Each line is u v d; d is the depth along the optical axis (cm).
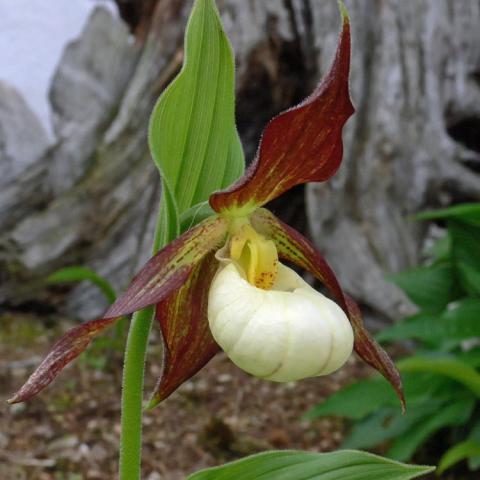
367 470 33
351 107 31
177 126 33
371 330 85
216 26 33
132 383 34
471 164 87
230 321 32
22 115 96
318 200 87
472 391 55
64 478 56
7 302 90
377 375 58
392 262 86
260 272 35
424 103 86
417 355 56
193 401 71
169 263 33
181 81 32
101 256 89
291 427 67
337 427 67
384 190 86
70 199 90
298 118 31
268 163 32
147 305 32
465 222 59
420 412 56
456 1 88
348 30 30
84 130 94
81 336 32
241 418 68
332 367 32
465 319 56
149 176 89
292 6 83
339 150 33
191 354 36
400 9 86
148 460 60
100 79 97
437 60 87
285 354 32
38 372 31
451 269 64
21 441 61
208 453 61
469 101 87
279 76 85
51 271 89
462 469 59
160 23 90
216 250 35
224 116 34
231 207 34
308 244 35
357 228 86
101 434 63
